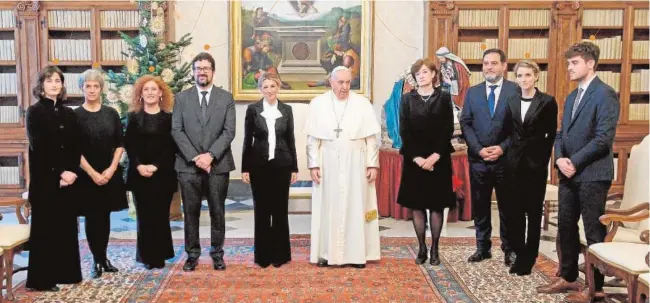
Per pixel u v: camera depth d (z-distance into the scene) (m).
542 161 4.30
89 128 4.31
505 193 4.43
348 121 4.69
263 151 4.64
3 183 7.77
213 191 4.52
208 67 4.45
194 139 4.45
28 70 7.70
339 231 4.70
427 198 4.61
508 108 4.37
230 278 4.42
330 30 8.14
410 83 6.67
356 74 8.18
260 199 4.69
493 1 7.74
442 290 4.13
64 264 4.16
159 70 6.39
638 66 8.04
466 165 6.62
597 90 3.72
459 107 6.84
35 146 3.98
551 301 3.86
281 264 4.77
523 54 7.90
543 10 7.82
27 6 7.61
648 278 3.07
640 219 3.62
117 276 4.45
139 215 4.63
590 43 3.79
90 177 4.31
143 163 4.55
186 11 8.06
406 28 8.17
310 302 3.90
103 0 7.71
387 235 5.96
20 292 4.07
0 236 3.90
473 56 7.89
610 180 3.73
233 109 4.57
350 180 4.69
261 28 8.12
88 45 7.82
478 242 4.88
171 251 4.79
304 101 8.23
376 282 4.33
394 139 6.83
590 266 3.67
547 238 5.87
